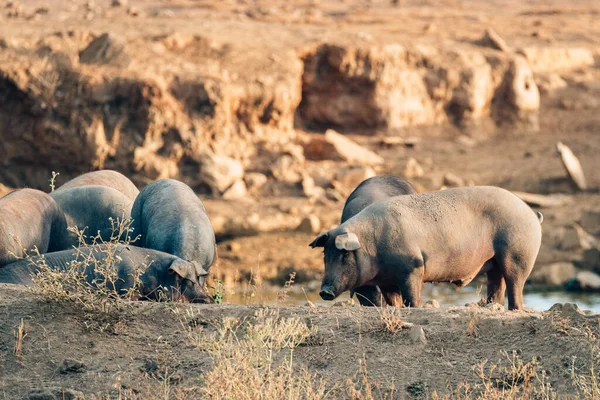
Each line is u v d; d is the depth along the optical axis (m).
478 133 121.69
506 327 28.56
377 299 42.78
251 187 99.12
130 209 48.41
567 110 129.12
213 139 101.88
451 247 38.53
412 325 28.67
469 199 39.31
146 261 36.75
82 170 99.19
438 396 25.09
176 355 27.12
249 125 106.69
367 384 24.44
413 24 155.25
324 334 28.36
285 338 27.78
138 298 36.03
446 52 124.81
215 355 26.14
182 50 111.62
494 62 125.25
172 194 44.38
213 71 107.06
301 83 115.88
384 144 114.25
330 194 98.44
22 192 41.88
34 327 27.95
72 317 28.64
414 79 120.12
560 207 97.50
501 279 41.19
